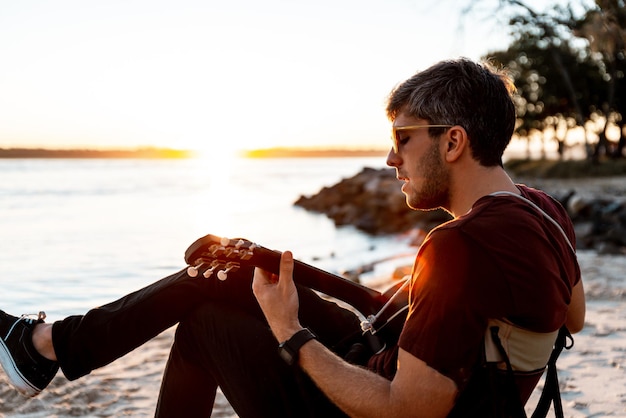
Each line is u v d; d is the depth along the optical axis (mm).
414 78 1653
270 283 1750
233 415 3273
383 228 18734
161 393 2076
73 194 38438
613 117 46406
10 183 53406
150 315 1921
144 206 28406
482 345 1470
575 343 4461
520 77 44500
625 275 7652
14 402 3490
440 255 1456
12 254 12219
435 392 1440
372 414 1514
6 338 1989
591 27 20781
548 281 1486
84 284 8648
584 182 33375
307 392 1737
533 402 3316
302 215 24391
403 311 1848
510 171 44938
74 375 1950
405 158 1666
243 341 1803
